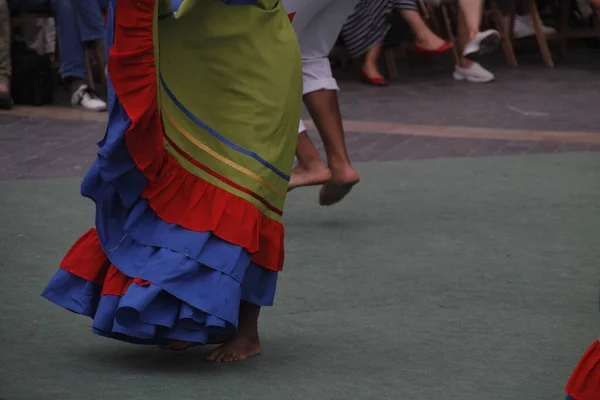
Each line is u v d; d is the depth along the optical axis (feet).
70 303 15.80
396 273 21.47
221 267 15.20
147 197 15.29
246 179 15.78
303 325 18.29
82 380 15.55
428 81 48.39
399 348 17.19
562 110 41.24
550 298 19.95
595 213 26.61
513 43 53.11
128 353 16.83
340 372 16.10
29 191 28.12
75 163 31.78
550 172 31.09
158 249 15.20
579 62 53.42
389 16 32.73
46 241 23.40
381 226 25.30
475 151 34.09
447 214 26.48
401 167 31.73
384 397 15.12
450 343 17.46
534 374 16.10
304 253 22.86
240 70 15.75
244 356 16.56
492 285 20.72
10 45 41.01
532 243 23.86
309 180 24.43
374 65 47.37
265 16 15.87
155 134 15.07
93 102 40.88
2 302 19.16
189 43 15.49
